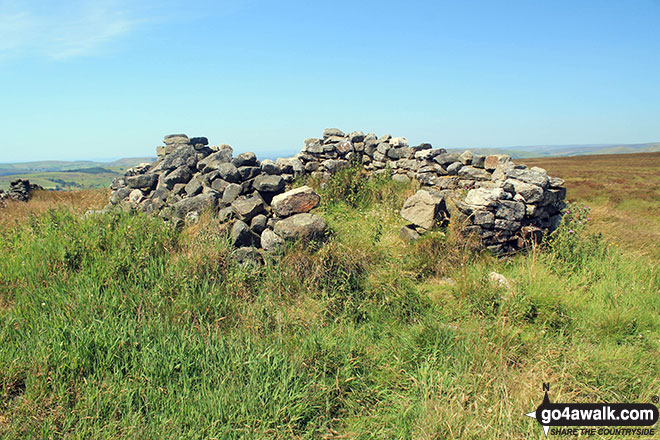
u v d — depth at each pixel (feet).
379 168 36.01
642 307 15.06
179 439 8.55
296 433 9.25
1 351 10.58
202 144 29.58
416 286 17.02
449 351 12.09
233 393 9.84
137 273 14.33
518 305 14.61
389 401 10.56
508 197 21.56
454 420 9.13
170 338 11.50
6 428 8.59
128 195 24.67
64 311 12.29
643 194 57.98
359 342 12.67
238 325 12.96
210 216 18.20
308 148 35.22
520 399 9.87
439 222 20.62
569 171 122.01
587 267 18.80
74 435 8.60
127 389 9.70
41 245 15.67
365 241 17.95
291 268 15.52
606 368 11.34
